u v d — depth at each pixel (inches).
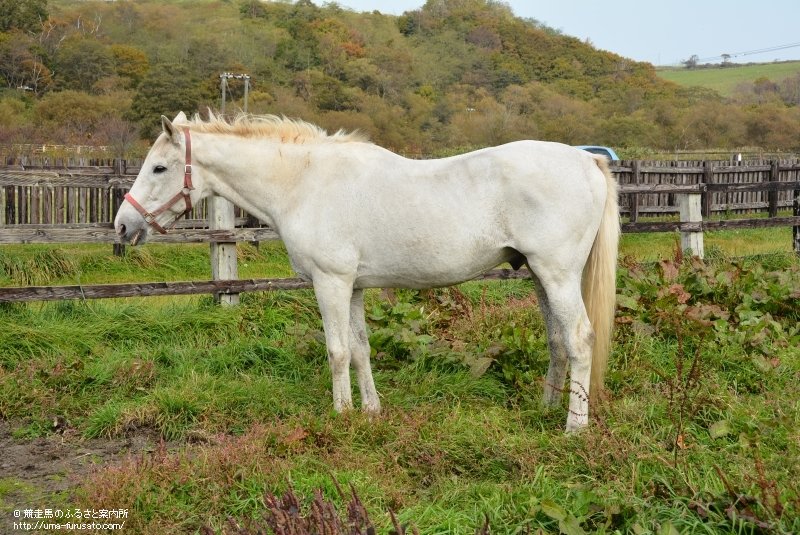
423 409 177.9
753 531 117.4
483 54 2362.2
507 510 130.5
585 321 169.5
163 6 2795.3
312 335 225.8
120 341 237.3
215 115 196.2
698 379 177.6
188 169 182.5
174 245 445.4
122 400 197.5
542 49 2420.0
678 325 199.6
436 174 170.6
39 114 1341.0
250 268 426.6
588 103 1825.8
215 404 188.1
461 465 153.3
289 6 2824.8
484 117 1421.0
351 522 103.0
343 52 2022.6
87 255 414.0
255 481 141.2
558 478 143.8
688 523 121.0
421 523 127.3
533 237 164.7
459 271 171.8
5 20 1973.4
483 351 213.2
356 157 176.7
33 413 191.2
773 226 362.9
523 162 165.2
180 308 261.7
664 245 506.9
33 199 431.5
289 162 179.8
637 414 167.2
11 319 239.1
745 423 160.9
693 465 142.3
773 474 135.2
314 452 156.6
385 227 170.9
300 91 1610.5
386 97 1739.7
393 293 266.1
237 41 1961.1
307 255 176.4
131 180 269.3
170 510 136.3
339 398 178.9
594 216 169.0
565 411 177.8
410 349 215.0
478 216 167.0
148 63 1943.9
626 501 127.6
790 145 1391.5
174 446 173.2
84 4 2655.0
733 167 666.8
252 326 247.9
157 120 1300.4
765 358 203.5
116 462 163.6
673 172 634.8
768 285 257.9
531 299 266.4
